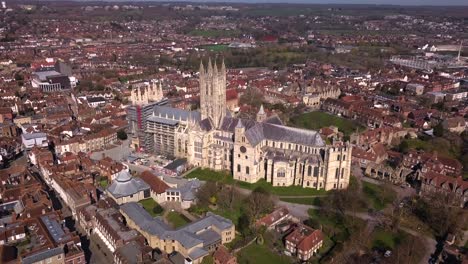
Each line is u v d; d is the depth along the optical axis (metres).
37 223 183.75
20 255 160.12
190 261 165.62
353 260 168.88
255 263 169.88
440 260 170.12
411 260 169.75
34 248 163.50
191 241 170.88
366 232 190.50
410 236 188.25
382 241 185.75
